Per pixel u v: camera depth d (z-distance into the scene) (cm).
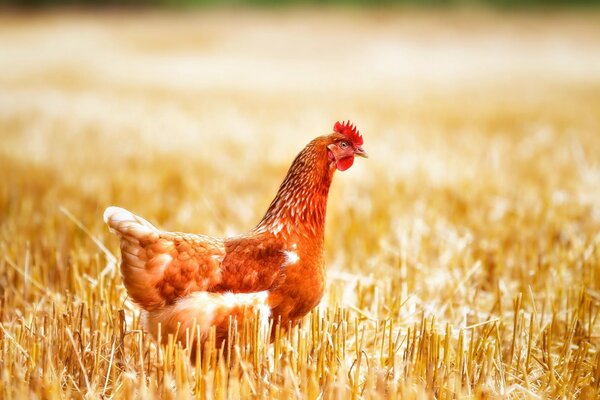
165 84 2922
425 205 1197
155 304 626
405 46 4550
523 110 2281
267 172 1470
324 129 1934
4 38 4659
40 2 6975
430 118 2139
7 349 652
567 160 1539
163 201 1229
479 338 688
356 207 1200
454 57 4116
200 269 626
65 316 680
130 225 604
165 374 579
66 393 598
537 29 5066
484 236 1058
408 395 584
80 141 1711
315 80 3161
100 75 3181
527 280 891
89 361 651
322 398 605
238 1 7125
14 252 918
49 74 3150
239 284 636
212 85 2923
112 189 1271
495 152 1564
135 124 1961
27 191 1248
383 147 1680
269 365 660
